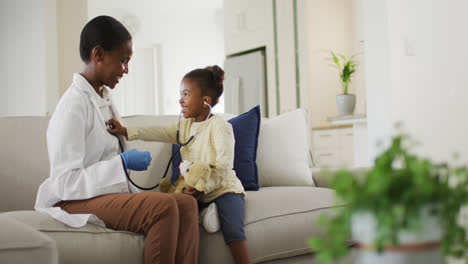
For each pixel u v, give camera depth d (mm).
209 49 8391
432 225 544
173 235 1311
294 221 1652
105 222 1371
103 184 1384
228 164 1583
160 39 8008
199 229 1521
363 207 548
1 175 1737
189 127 1750
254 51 5746
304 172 2131
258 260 1559
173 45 8109
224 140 1618
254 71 5570
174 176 1869
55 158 1376
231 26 5953
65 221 1280
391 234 535
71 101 1438
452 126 3320
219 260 1485
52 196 1408
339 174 581
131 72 8031
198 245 1419
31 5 4543
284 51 5367
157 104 8094
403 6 3236
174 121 2135
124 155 1436
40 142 1828
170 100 8086
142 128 1678
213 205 1548
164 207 1312
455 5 3416
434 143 3213
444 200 541
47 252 1028
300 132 2211
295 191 1812
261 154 2123
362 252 578
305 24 5180
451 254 571
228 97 5887
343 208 587
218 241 1501
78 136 1403
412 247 544
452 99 3375
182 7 7836
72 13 3971
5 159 1759
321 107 5539
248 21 5734
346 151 4871
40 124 1866
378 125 3283
